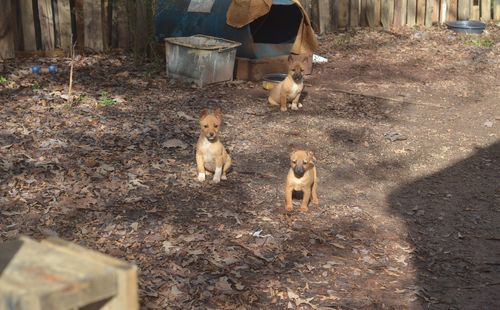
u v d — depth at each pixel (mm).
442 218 7348
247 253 6840
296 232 7078
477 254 6961
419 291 6492
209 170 7688
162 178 7629
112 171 7668
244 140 8406
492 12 12836
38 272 2072
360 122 8914
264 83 9641
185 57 9648
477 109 9375
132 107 8930
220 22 9914
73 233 6930
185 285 6340
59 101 8922
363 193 7645
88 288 2031
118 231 6973
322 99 9492
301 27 10016
